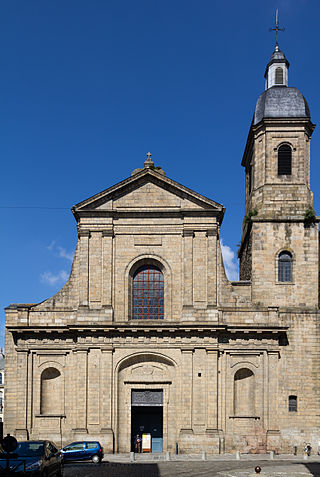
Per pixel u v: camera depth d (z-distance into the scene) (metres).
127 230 48.16
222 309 47.16
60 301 47.56
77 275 47.81
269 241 48.78
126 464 39.19
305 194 49.56
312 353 46.66
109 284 47.19
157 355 46.22
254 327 46.25
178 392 45.72
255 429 45.47
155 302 48.06
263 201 49.56
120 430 45.84
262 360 46.34
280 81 53.44
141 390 46.59
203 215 47.88
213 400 45.31
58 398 46.66
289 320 47.19
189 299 46.75
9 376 46.69
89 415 45.31
